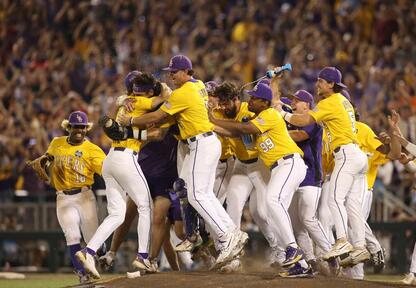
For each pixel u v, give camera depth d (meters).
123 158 39.22
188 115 38.84
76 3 85.06
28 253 61.81
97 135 65.44
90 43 81.12
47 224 61.56
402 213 59.81
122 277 39.50
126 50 79.19
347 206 40.34
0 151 65.75
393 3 76.44
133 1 82.88
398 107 64.12
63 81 76.31
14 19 84.19
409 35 74.94
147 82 39.56
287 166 38.81
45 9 84.12
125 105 39.34
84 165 43.38
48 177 43.94
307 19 77.69
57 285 48.75
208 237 41.72
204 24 79.69
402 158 42.78
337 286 35.84
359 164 39.69
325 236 41.72
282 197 38.41
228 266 39.50
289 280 36.72
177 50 77.88
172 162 41.09
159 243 40.72
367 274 57.38
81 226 43.81
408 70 69.81
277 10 81.81
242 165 41.72
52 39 81.81
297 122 39.84
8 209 62.09
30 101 73.06
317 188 41.66
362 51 72.94
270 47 74.88
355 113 44.06
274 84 41.47
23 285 48.94
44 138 67.06
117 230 42.53
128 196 41.25
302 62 71.88
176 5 82.56
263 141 39.12
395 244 57.38
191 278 37.66
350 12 77.12
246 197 41.69
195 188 38.78
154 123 39.03
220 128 39.44
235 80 72.31
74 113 43.38
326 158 42.94
